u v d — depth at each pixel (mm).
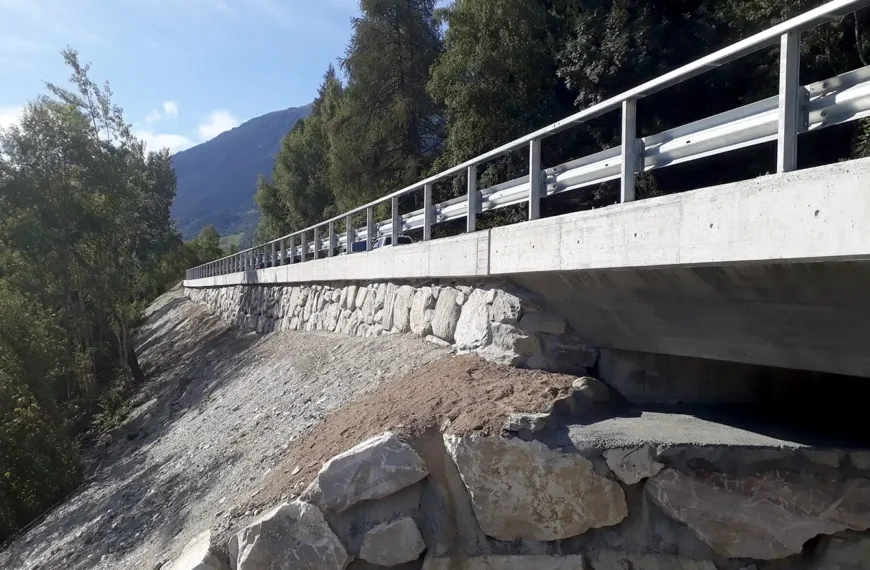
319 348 14188
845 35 14938
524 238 6891
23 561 12172
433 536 5672
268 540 6090
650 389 6395
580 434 5367
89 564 9867
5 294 24359
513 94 20688
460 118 21828
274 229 60250
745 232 4293
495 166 21297
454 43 23312
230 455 10477
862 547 4625
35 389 21156
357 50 31391
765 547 4805
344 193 33094
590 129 19250
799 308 4453
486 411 5895
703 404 6258
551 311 7117
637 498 5102
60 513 14391
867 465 4664
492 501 5438
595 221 5734
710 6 18062
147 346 38000
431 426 6051
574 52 18688
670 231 4891
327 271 15805
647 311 5758
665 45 17984
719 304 4984
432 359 8727
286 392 11969
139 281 44062
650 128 18062
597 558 5133
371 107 31469
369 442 6031
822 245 3805
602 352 6762
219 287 35219
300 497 6105
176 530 8898
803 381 6062
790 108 4078
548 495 5277
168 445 14664
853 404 5746
